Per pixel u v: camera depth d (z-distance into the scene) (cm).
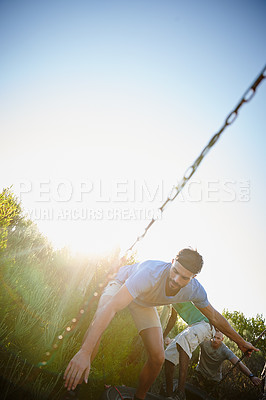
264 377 417
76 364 211
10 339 286
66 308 377
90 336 222
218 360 461
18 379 251
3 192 363
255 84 123
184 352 407
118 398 310
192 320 452
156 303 279
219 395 437
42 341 304
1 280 309
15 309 324
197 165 163
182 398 390
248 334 906
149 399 347
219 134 142
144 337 288
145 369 283
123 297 244
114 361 362
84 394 322
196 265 238
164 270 263
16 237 461
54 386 269
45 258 504
